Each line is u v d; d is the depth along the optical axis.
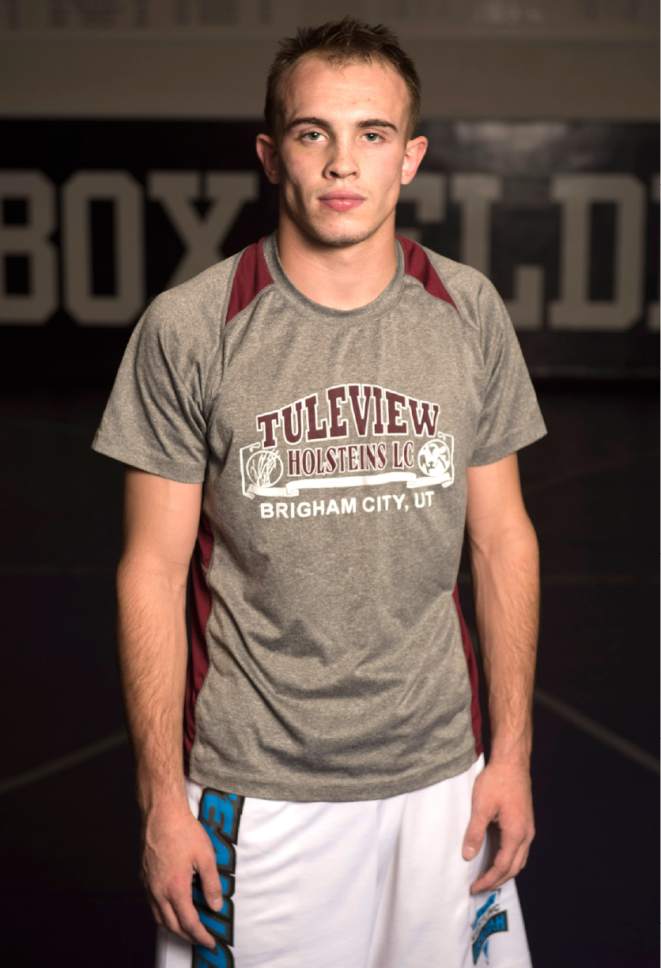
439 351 1.31
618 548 4.91
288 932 1.33
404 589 1.31
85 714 3.18
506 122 9.04
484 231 9.16
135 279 9.24
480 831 1.38
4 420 7.62
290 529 1.28
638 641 3.77
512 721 1.41
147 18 9.04
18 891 2.32
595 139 9.01
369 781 1.32
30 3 8.99
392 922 1.37
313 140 1.24
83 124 9.10
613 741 2.99
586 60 9.05
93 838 2.53
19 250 9.20
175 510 1.34
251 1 9.07
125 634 1.33
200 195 9.19
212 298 1.30
